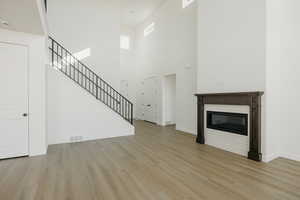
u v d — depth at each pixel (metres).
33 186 2.29
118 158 3.33
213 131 4.11
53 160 3.23
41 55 3.55
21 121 3.40
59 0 5.93
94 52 6.43
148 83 8.09
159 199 1.98
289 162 3.06
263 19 3.07
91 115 4.78
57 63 5.86
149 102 8.04
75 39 6.14
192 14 5.35
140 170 2.78
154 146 4.13
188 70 5.57
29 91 3.46
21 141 3.40
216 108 4.01
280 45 3.31
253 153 3.17
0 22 2.93
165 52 6.75
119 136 5.16
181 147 4.04
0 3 2.29
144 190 2.18
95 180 2.45
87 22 6.31
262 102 3.11
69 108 4.51
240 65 3.47
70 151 3.77
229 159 3.23
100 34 6.51
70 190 2.18
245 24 3.37
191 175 2.59
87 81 6.31
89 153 3.63
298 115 3.13
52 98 4.31
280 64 3.32
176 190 2.18
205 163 3.05
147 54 8.10
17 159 3.28
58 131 4.39
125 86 9.02
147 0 6.50
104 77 6.59
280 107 3.33
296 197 2.02
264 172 2.67
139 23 8.70
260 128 3.13
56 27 5.88
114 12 6.73
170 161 3.16
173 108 7.33
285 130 3.29
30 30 3.30
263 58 3.07
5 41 3.24
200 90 4.46
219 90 3.93
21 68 3.40
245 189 2.19
